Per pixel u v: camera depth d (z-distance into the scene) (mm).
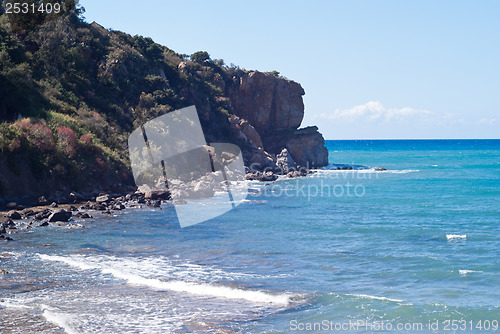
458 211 44688
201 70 109375
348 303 16719
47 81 65938
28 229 30859
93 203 43312
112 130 65500
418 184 74062
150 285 18469
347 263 23359
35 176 44656
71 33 78562
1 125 45000
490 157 167500
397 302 16844
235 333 13703
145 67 89062
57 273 20000
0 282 18469
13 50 63938
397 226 35375
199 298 17000
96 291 17500
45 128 48094
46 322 14125
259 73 114312
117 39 91375
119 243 27188
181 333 13539
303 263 23234
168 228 32812
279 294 17766
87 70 76750
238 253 25297
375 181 79250
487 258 24469
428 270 21875
